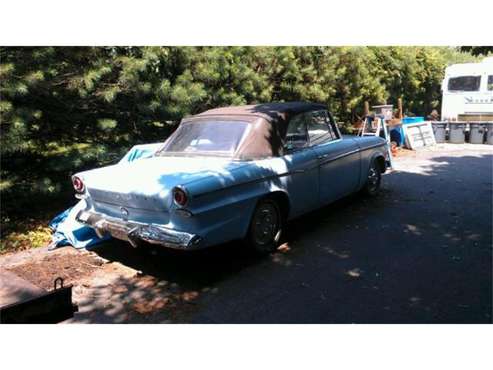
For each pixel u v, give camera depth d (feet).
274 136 15.16
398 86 54.49
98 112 21.48
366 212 19.56
